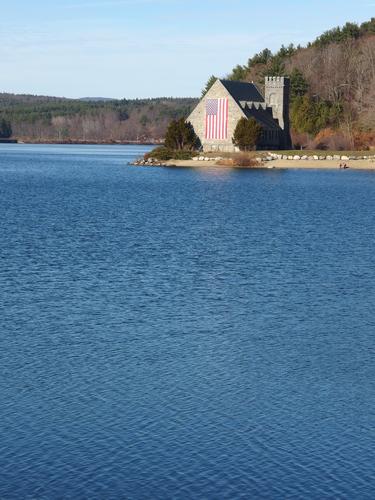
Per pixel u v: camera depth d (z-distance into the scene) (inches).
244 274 2618.1
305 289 2386.8
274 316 2057.1
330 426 1357.0
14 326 1927.9
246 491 1146.0
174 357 1702.8
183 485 1161.4
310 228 3927.2
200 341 1823.3
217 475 1189.1
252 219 4318.4
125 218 4303.6
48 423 1355.8
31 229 3745.1
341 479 1179.9
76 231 3705.7
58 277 2534.5
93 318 2014.0
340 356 1723.7
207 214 4557.1
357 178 7411.4
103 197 5590.6
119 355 1711.4
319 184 6732.3
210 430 1336.1
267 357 1711.4
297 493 1141.1
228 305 2172.7
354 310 2129.7
